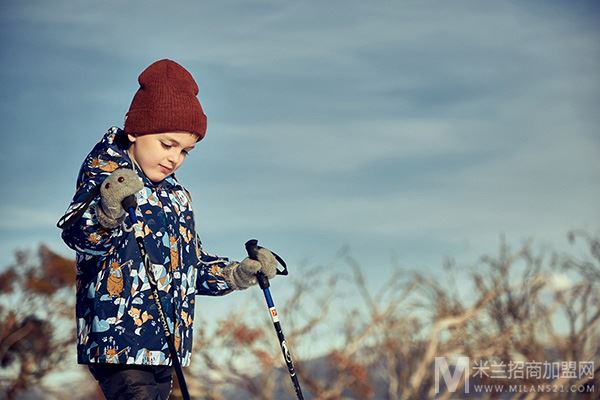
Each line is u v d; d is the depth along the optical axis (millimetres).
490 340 15281
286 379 15016
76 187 3934
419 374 15234
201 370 14820
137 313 3771
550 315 15219
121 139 4043
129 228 3787
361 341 15492
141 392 3785
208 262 4391
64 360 17828
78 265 3861
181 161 4031
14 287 17672
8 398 17328
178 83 3990
